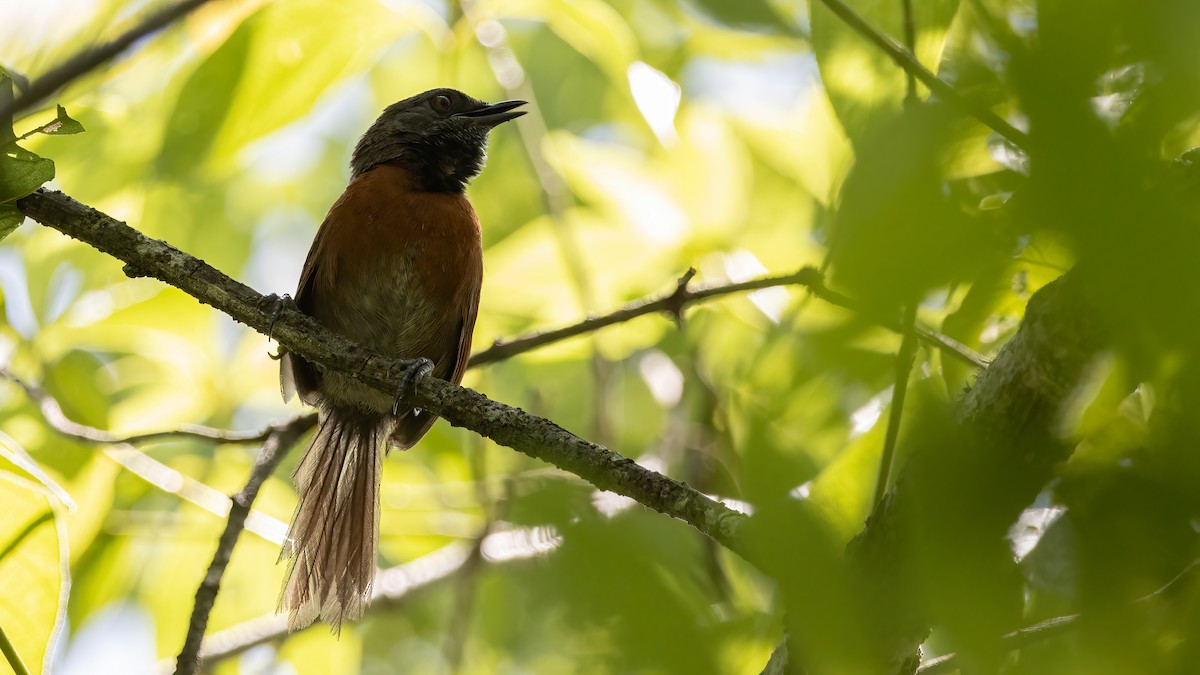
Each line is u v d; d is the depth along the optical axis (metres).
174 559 10.75
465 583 10.10
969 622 2.50
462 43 9.66
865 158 2.27
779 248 9.67
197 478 10.84
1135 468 3.43
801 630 2.55
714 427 10.70
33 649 6.41
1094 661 3.19
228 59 8.95
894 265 2.21
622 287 9.93
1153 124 2.09
